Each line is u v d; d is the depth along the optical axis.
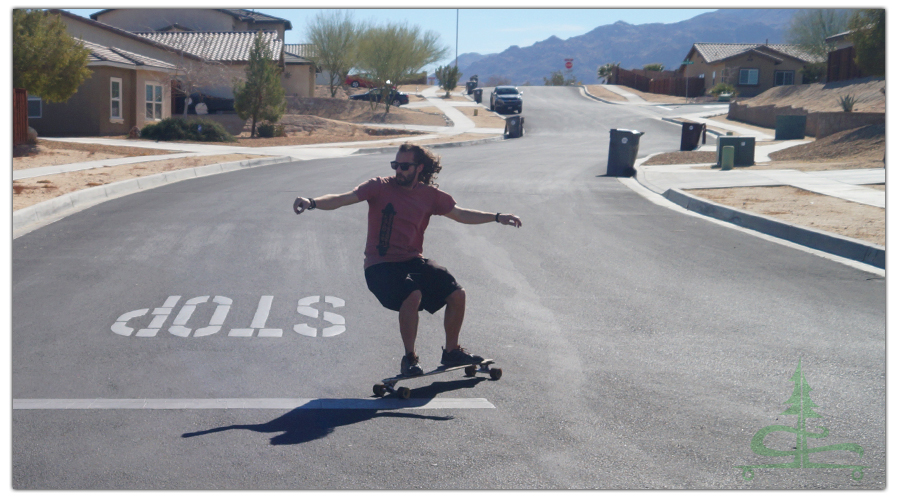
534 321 6.39
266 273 7.89
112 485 3.47
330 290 7.29
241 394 4.69
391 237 4.90
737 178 15.83
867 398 4.64
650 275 8.07
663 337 5.96
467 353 5.00
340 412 4.41
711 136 33.06
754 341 5.84
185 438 4.00
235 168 18.34
